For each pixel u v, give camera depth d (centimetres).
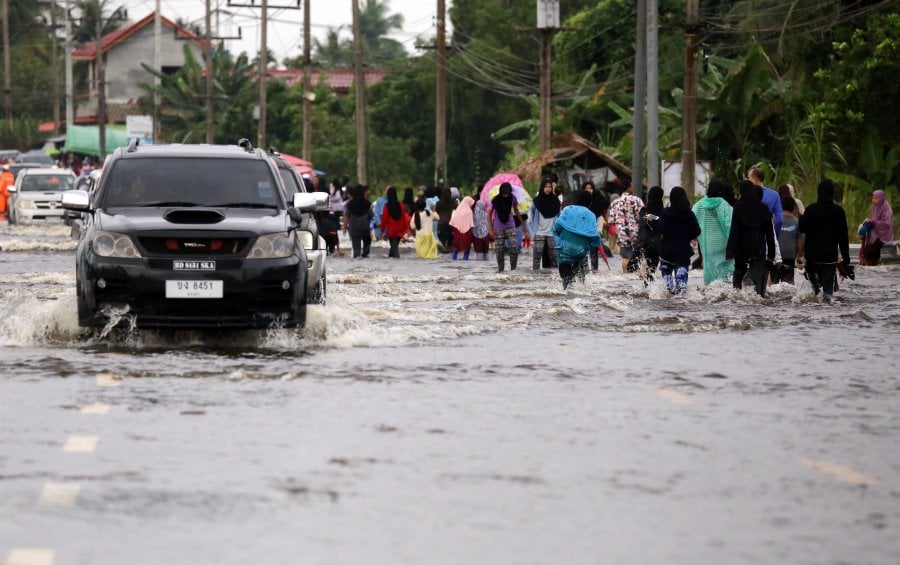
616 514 1477
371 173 16675
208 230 2922
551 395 2308
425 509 1489
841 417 2130
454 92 16950
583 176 9919
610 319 3719
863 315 3875
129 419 2011
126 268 2888
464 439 1892
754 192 4444
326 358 2748
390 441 1870
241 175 3200
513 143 13525
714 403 2250
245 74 19712
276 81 18438
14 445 1812
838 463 1769
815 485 1638
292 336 3078
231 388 2322
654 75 7831
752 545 1359
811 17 9369
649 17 7800
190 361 2666
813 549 1349
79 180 8438
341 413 2088
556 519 1452
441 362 2725
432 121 17350
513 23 16712
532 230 6150
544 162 9806
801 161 8725
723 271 4825
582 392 2348
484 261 7225
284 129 18288
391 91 17512
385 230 7600
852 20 9281
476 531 1400
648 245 5062
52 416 2033
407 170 16900
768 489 1611
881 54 8500
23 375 2456
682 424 2041
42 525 1402
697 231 4566
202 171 3200
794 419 2103
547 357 2845
